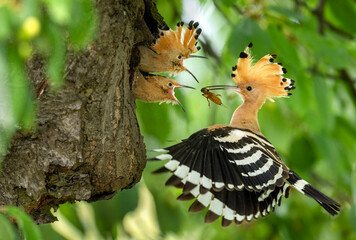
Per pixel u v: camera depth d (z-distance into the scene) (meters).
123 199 10.09
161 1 10.20
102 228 10.06
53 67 4.15
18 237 4.93
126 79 7.36
